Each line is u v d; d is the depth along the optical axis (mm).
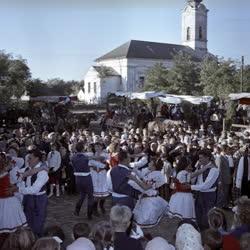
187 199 7785
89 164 9922
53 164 12227
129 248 4305
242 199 5020
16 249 3930
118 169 7465
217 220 5148
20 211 7004
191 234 4105
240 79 45688
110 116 29000
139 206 7770
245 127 23625
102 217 9930
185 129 22297
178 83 52938
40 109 34250
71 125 26719
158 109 36375
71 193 12586
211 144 13281
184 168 7898
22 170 7789
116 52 77625
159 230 9023
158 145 13109
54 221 9523
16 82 40906
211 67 48312
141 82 75562
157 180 7844
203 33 87125
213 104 35062
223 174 10320
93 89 75375
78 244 4070
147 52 77188
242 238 4008
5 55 41469
